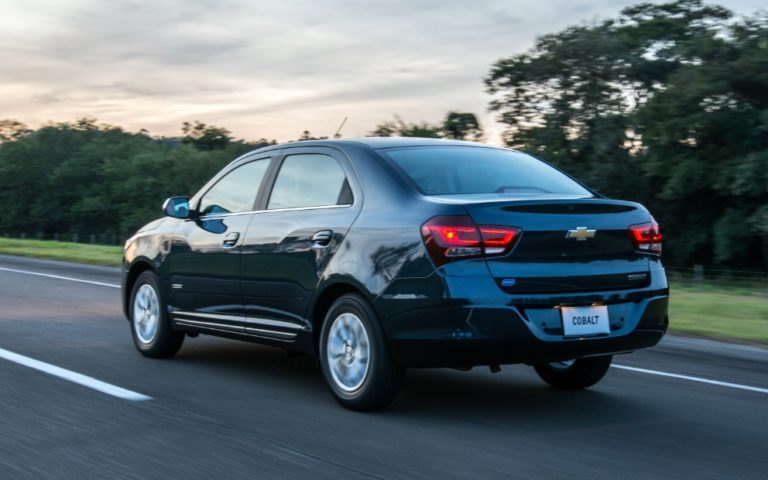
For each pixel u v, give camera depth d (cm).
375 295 495
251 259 594
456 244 466
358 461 420
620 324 504
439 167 536
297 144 602
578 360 593
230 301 619
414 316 477
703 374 685
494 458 429
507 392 597
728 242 3838
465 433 477
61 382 605
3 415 507
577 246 490
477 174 540
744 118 3606
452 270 466
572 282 486
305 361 705
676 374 683
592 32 4309
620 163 4228
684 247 4206
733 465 425
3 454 427
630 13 4650
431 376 652
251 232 601
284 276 565
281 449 439
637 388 622
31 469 403
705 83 3616
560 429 492
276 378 631
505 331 464
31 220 9844
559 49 4266
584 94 4256
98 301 1170
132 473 398
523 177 553
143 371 653
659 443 465
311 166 580
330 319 531
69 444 446
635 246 517
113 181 9412
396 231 492
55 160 9900
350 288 525
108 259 2116
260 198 612
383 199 515
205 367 673
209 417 507
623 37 4366
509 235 470
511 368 690
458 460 424
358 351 515
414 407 541
